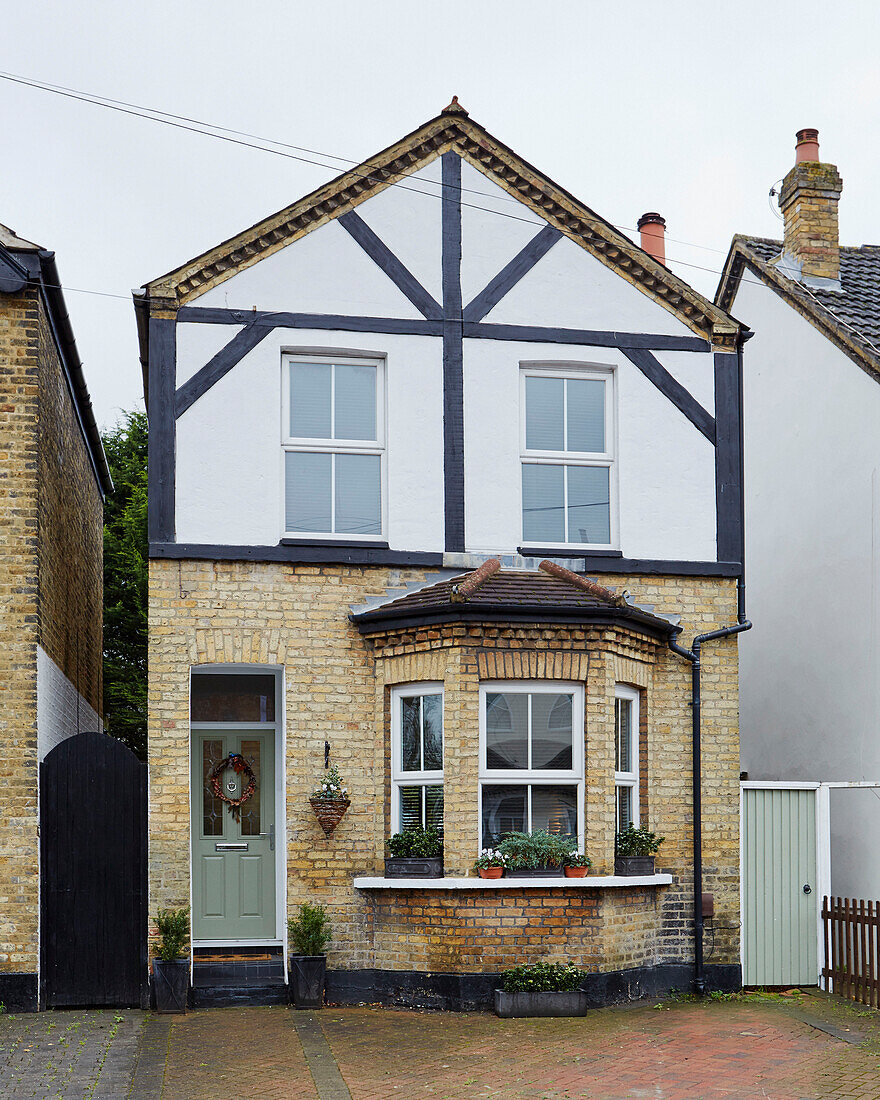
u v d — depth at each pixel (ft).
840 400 46.96
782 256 53.67
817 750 47.26
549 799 37.93
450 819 36.65
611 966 36.99
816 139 52.90
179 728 37.32
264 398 39.29
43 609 37.88
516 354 41.39
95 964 36.17
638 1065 29.71
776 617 51.06
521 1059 30.27
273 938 41.39
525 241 42.01
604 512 41.91
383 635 38.63
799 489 49.73
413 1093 27.17
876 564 44.06
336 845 37.99
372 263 40.65
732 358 43.21
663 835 40.04
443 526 40.09
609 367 42.32
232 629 38.11
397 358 40.50
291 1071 28.96
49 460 39.86
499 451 40.88
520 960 36.27
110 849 36.63
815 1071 29.09
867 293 51.65
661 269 42.65
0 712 36.06
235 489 38.73
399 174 41.27
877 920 37.45
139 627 80.28
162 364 38.70
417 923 36.83
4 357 37.32
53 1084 27.53
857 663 44.91
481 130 41.78
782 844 40.81
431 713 37.96
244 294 39.58
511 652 37.58
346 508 39.99
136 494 82.99
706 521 42.16
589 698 37.99
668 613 41.42
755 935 40.16
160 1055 30.40
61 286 39.06
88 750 36.94
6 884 35.58
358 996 37.37
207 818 41.88
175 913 36.50
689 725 40.86
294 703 38.29
